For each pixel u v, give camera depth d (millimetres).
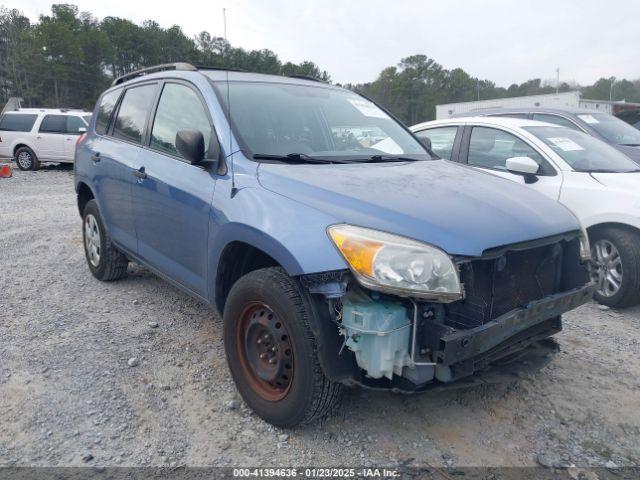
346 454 2744
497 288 2779
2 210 9414
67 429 2896
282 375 2803
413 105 99000
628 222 4730
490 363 2893
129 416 3031
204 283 3455
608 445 2881
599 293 5020
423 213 2664
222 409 3127
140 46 75500
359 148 3828
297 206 2787
